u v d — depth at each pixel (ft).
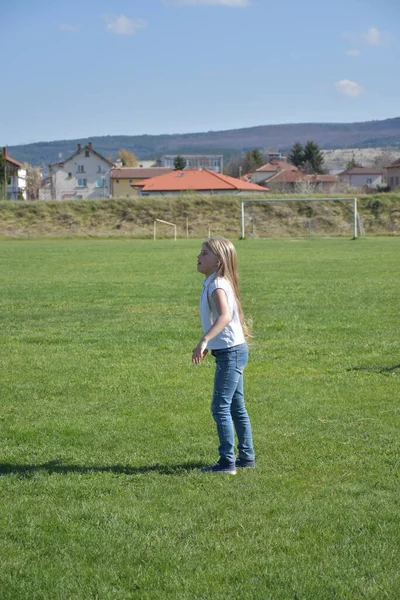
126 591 13.92
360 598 13.53
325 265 95.45
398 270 86.89
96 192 394.52
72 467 21.04
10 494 18.90
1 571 14.75
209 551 15.44
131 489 19.16
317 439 23.21
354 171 432.66
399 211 199.11
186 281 76.48
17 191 331.77
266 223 199.31
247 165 506.89
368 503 17.87
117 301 60.75
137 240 175.52
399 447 22.27
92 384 31.45
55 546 15.78
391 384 30.68
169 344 41.01
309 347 39.29
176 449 22.54
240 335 20.03
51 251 131.44
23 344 41.52
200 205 208.54
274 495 18.53
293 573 14.43
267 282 74.13
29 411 27.22
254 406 27.35
